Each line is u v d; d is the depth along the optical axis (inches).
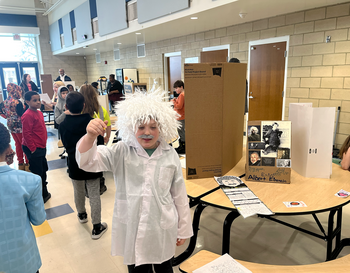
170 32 260.5
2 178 41.4
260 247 83.2
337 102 168.6
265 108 214.4
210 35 251.9
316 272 48.6
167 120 44.9
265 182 66.0
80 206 98.6
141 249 43.6
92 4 311.7
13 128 139.9
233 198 57.1
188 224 49.2
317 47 173.3
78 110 83.8
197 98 63.4
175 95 246.8
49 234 93.5
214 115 65.1
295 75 189.2
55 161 181.9
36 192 45.6
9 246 41.8
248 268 50.3
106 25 290.5
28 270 44.3
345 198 56.8
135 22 245.1
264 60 207.9
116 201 45.7
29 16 470.9
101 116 116.9
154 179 44.3
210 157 67.9
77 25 366.0
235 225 97.2
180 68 304.7
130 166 44.5
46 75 442.6
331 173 71.2
